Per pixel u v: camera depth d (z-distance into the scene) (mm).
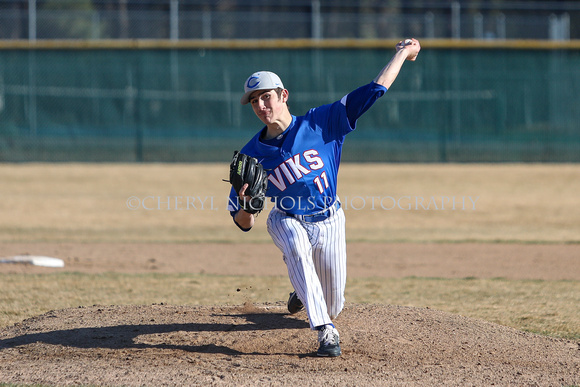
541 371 13555
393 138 72812
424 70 72562
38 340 15383
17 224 39312
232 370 13297
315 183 14180
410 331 15984
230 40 76250
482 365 13820
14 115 71375
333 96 73250
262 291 22672
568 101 72750
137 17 81438
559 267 27547
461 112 72625
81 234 36438
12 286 23188
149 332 15859
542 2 91188
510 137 72750
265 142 14250
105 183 56375
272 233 14688
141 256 30281
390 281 24625
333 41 72875
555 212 44156
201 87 72875
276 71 73125
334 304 15414
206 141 72938
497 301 21078
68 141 71938
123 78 72312
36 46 71438
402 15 88938
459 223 40625
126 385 12453
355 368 13453
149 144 72562
